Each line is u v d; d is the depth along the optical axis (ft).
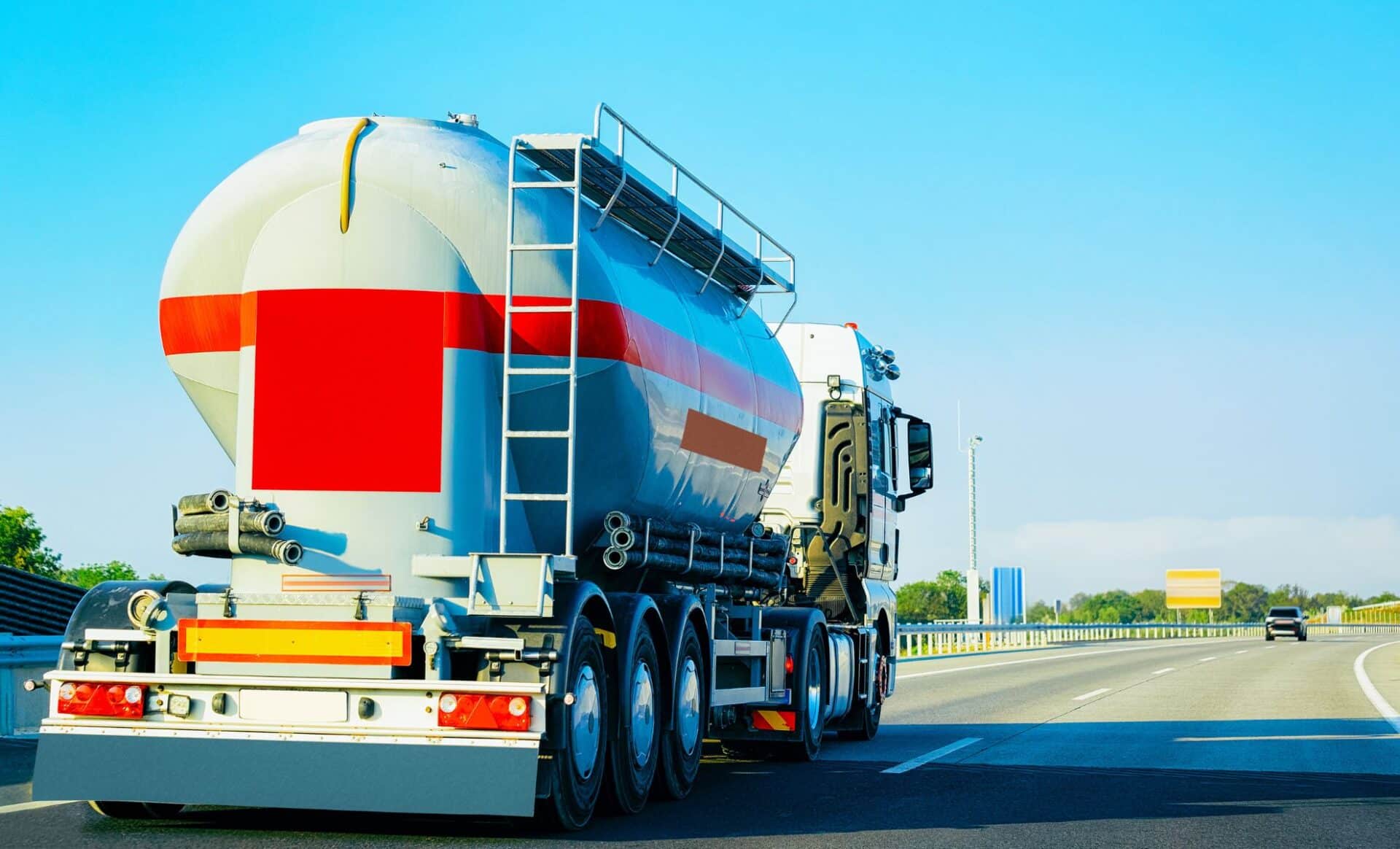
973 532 172.96
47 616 60.13
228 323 30.27
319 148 29.89
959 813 33.65
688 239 38.14
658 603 34.73
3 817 30.19
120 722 27.68
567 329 30.42
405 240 29.37
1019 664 124.67
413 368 29.09
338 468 28.76
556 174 32.09
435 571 28.04
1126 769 43.32
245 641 27.48
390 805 26.86
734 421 40.11
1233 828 31.99
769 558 45.50
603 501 32.94
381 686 27.07
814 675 46.47
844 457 54.29
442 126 30.96
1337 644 217.36
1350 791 38.63
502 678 27.43
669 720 33.86
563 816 28.50
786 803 35.06
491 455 29.89
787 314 46.96
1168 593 362.33
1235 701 75.31
